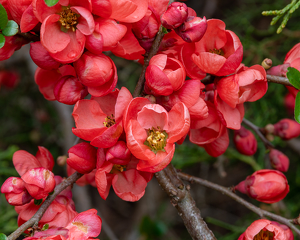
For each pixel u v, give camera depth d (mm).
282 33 817
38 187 510
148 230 905
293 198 820
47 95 578
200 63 521
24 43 521
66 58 509
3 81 982
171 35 533
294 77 522
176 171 575
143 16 517
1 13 499
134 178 528
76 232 500
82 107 520
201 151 799
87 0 498
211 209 1196
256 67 532
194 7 1133
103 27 503
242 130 623
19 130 1086
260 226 535
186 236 1062
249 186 567
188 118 500
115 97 532
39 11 498
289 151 937
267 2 950
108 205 1265
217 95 537
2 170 766
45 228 514
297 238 748
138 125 509
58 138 962
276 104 824
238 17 925
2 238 497
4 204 727
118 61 909
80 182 577
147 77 510
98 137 496
